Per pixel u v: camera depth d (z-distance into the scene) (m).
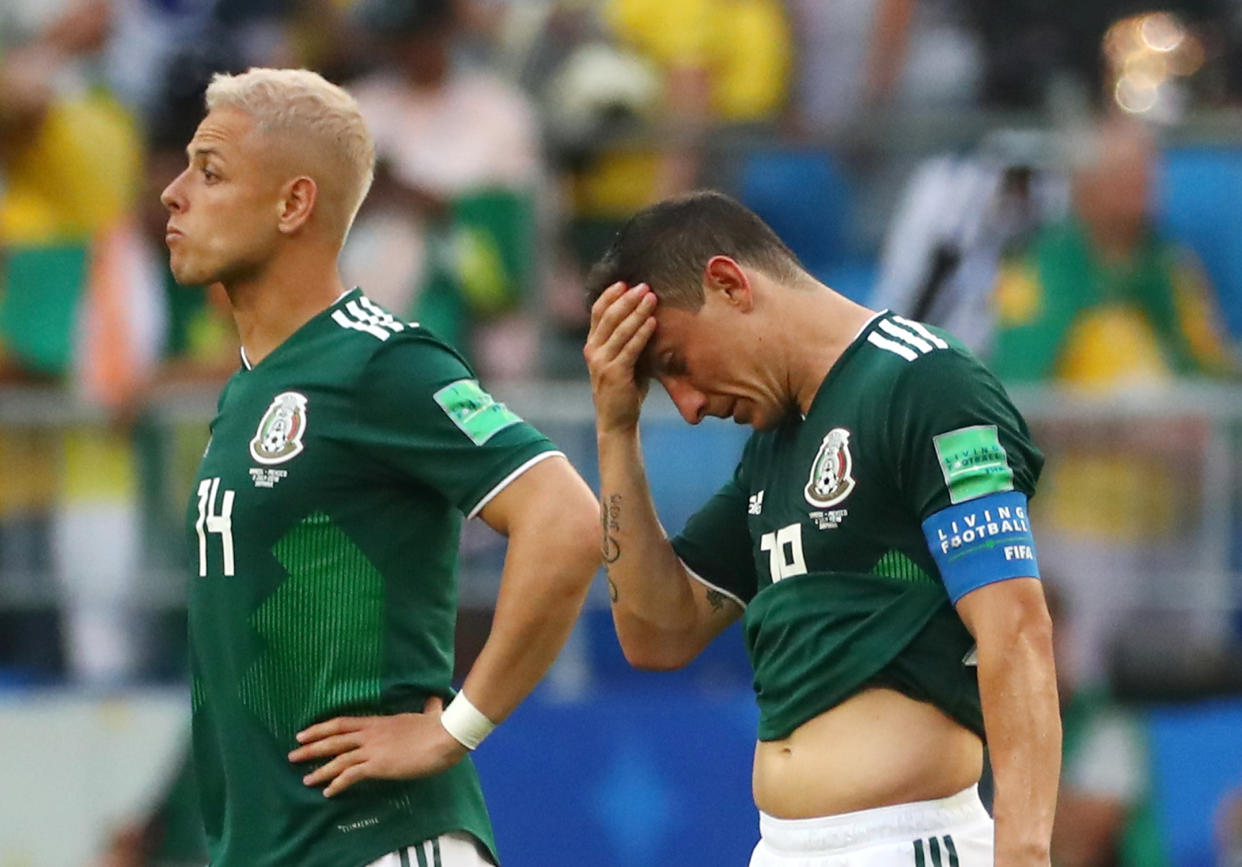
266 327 13.49
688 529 13.48
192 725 13.58
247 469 13.05
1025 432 11.83
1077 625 23.81
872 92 29.98
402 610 13.12
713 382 12.41
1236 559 24.00
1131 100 30.78
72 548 23.66
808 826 11.97
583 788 22.67
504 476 13.02
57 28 26.92
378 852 12.91
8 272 24.61
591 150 27.33
